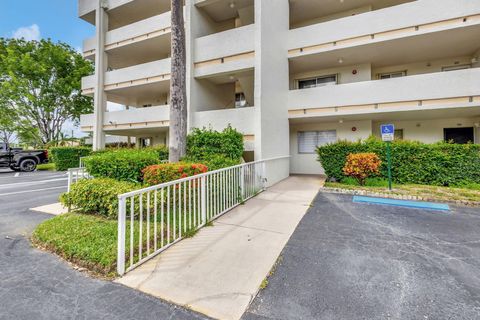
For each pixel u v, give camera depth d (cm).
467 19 754
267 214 501
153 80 1171
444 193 628
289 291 240
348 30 909
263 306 218
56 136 1991
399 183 777
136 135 1567
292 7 1062
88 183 508
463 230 402
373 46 896
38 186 878
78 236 351
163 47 1294
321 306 217
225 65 922
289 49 1011
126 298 229
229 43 916
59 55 1794
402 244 350
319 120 1071
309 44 976
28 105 1797
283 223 446
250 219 469
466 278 260
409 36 820
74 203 497
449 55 953
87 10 1401
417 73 1015
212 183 466
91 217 454
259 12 839
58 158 1422
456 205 552
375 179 786
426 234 387
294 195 675
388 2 1027
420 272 273
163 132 1441
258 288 245
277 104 940
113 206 438
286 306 218
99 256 291
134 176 570
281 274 272
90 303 222
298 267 288
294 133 1194
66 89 1792
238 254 321
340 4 1043
